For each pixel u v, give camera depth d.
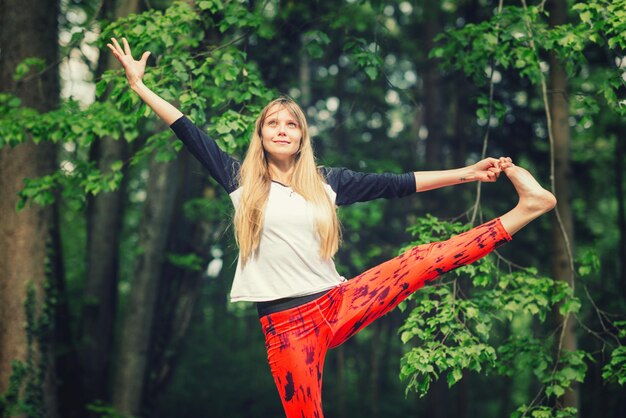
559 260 11.03
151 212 13.13
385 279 4.10
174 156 8.13
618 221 18.88
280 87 10.42
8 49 10.68
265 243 4.07
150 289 13.22
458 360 6.01
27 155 10.74
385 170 12.33
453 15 13.59
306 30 9.20
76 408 12.49
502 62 7.29
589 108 7.11
